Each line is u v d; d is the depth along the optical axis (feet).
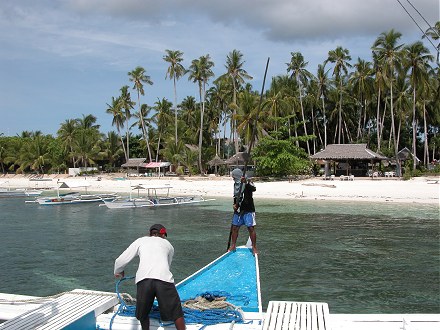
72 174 247.50
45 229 78.89
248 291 24.64
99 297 20.85
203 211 106.22
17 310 20.26
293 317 18.34
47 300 20.99
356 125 231.50
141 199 119.44
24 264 49.49
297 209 105.40
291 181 160.25
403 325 17.76
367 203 115.96
